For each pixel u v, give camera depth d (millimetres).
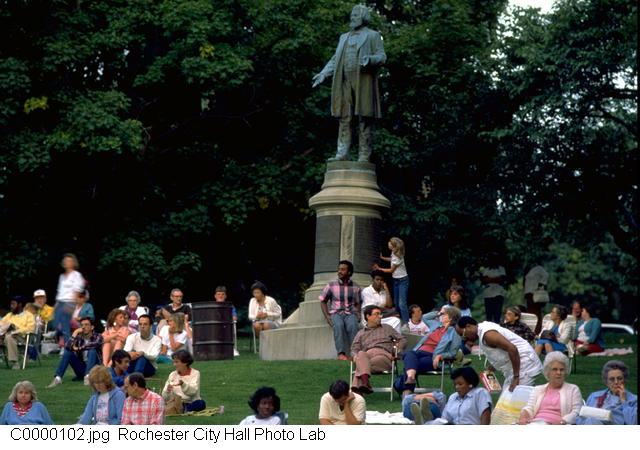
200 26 47125
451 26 51656
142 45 48219
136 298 34625
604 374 20375
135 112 49906
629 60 48000
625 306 81188
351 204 35750
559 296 82688
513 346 21484
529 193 53562
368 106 36406
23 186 48781
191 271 50062
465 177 54312
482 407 20547
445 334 26141
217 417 24547
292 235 54219
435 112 53031
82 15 47500
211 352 34312
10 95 45719
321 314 34625
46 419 22188
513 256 51750
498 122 53594
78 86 48562
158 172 51812
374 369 26125
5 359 34531
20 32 47094
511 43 52844
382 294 32938
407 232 50312
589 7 49438
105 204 49844
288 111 51156
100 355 30438
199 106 51375
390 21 56781
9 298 48812
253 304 37188
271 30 49844
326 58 50875
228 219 48969
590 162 52875
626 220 56312
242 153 53125
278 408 20094
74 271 31281
